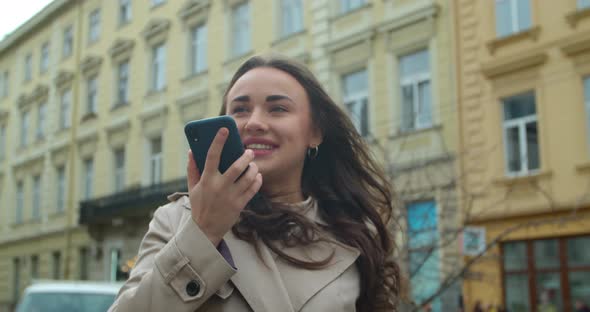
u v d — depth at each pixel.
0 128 31.06
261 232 1.63
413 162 10.07
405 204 6.78
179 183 18.66
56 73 26.34
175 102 19.77
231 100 1.77
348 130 2.05
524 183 12.19
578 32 11.75
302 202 1.85
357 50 14.80
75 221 23.77
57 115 26.00
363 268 1.79
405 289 2.38
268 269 1.55
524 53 12.38
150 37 21.27
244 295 1.48
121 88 22.70
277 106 1.76
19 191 28.80
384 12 14.39
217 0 18.80
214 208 1.37
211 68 18.72
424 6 13.61
